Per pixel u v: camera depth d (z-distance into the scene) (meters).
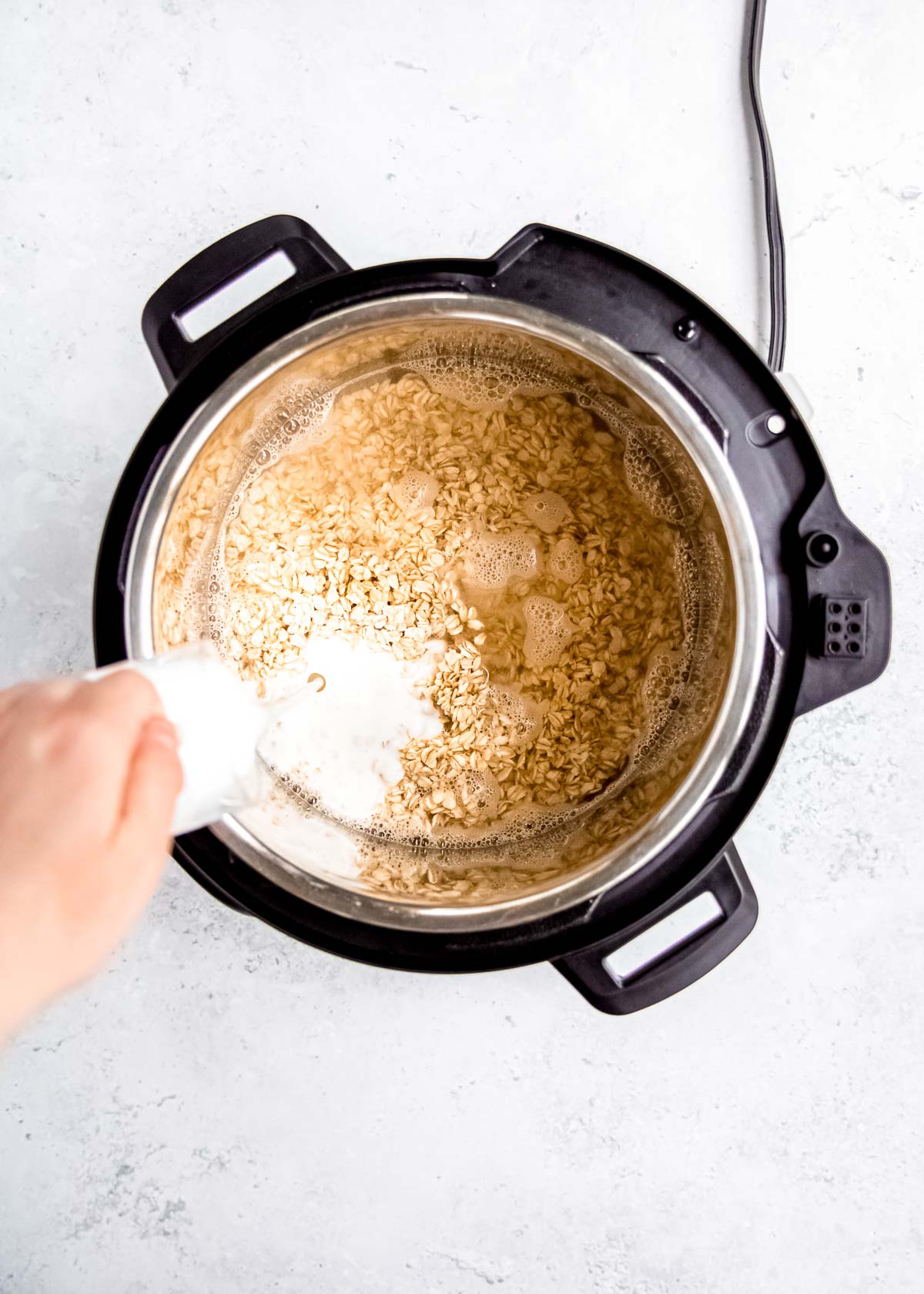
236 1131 0.76
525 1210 0.76
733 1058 0.75
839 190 0.74
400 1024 0.75
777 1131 0.76
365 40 0.75
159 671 0.54
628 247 0.75
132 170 0.75
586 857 0.66
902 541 0.74
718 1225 0.76
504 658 0.72
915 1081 0.75
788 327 0.74
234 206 0.75
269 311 0.64
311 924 0.65
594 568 0.71
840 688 0.64
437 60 0.75
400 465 0.72
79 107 0.75
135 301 0.75
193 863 0.64
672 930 0.76
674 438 0.65
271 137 0.75
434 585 0.72
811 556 0.64
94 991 0.75
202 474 0.66
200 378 0.64
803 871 0.75
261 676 0.71
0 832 0.44
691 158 0.74
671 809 0.64
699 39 0.74
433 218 0.75
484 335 0.66
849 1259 0.76
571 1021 0.75
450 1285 0.76
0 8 0.75
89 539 0.75
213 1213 0.76
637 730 0.70
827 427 0.74
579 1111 0.76
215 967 0.75
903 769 0.75
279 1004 0.75
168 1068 0.75
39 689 0.48
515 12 0.74
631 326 0.64
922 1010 0.75
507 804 0.72
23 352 0.75
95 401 0.75
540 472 0.71
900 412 0.74
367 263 0.75
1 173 0.75
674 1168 0.76
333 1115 0.76
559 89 0.75
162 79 0.75
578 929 0.65
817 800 0.75
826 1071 0.75
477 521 0.72
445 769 0.72
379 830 0.72
